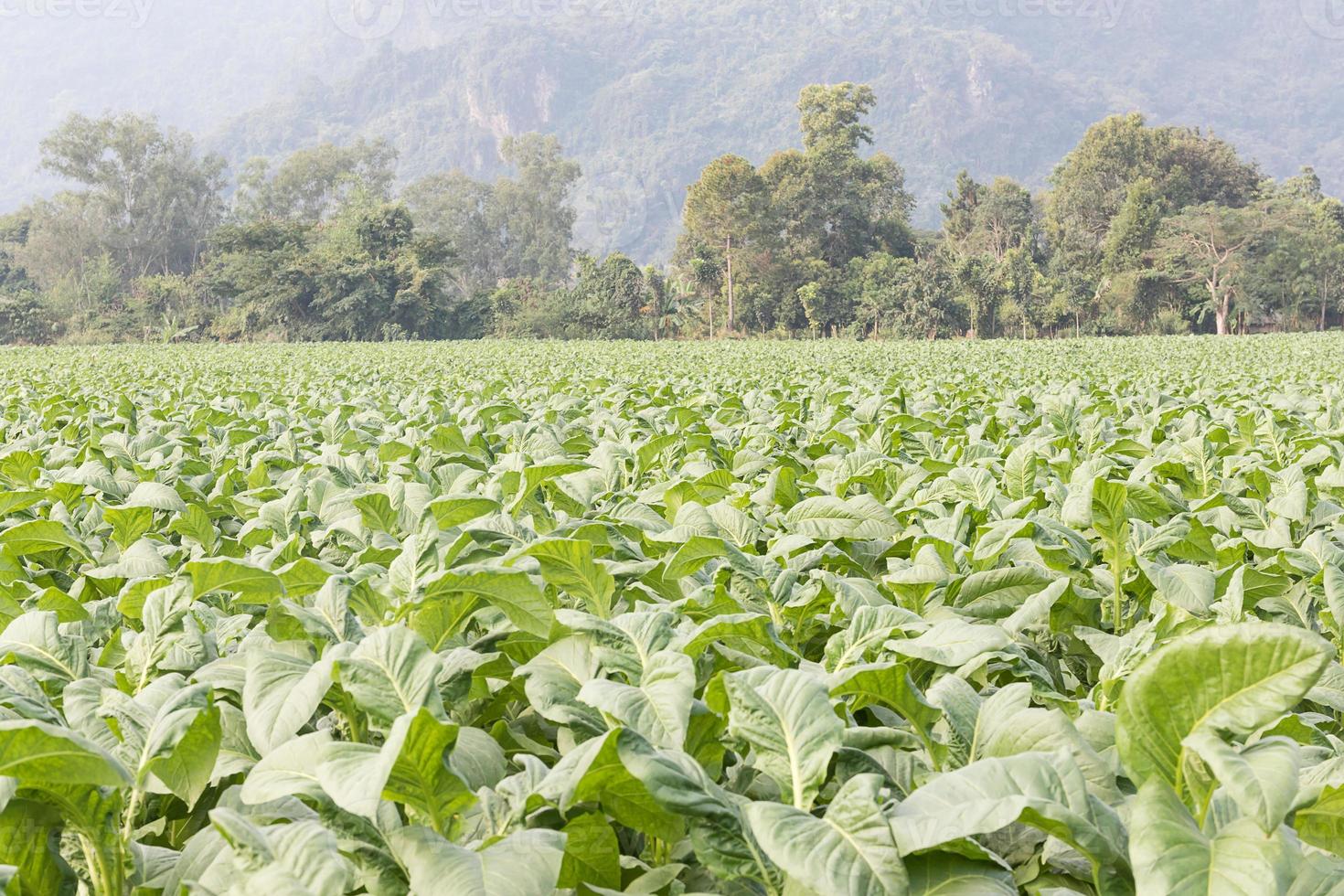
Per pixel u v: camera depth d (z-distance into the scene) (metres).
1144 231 116.56
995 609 3.31
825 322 120.56
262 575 2.64
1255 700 1.55
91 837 1.83
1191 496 5.65
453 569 2.38
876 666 2.08
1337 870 1.56
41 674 2.51
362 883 1.72
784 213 130.25
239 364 34.03
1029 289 114.69
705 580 3.49
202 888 1.75
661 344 69.44
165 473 5.96
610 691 2.02
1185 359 34.19
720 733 2.10
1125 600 3.78
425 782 1.77
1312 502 5.16
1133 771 1.64
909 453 7.23
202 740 2.05
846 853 1.58
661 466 6.94
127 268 152.12
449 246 116.81
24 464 6.14
